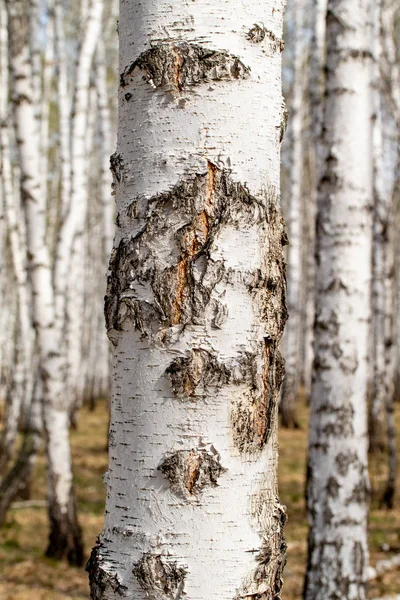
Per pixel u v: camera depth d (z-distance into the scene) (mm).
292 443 15070
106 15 17812
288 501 9906
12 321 24047
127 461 1621
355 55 4488
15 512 9273
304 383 27922
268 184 1657
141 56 1630
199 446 1573
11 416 12250
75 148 9039
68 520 7359
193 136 1607
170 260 1602
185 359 1578
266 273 1646
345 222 4512
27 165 7223
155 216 1611
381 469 12375
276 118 1684
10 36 7246
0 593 6230
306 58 21969
